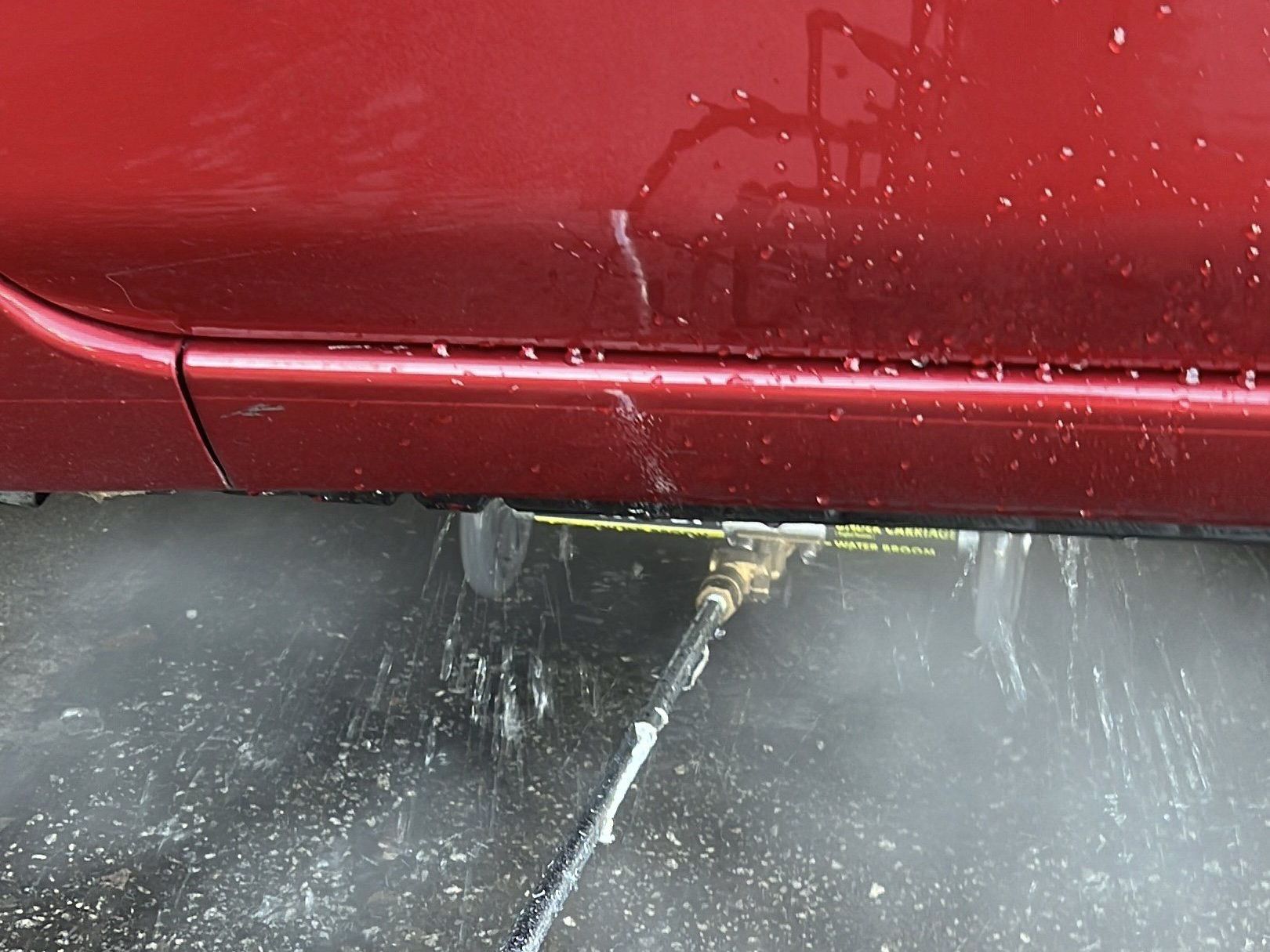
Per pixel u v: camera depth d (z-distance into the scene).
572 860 1.70
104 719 2.32
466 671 2.49
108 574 2.76
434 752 2.28
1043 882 2.01
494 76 1.39
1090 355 1.54
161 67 1.41
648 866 2.03
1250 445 1.56
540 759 2.27
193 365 1.65
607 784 1.83
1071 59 1.33
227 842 2.06
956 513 1.72
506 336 1.60
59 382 1.66
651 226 1.47
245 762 2.23
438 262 1.53
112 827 2.08
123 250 1.54
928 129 1.38
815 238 1.47
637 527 2.24
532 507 1.81
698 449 1.65
